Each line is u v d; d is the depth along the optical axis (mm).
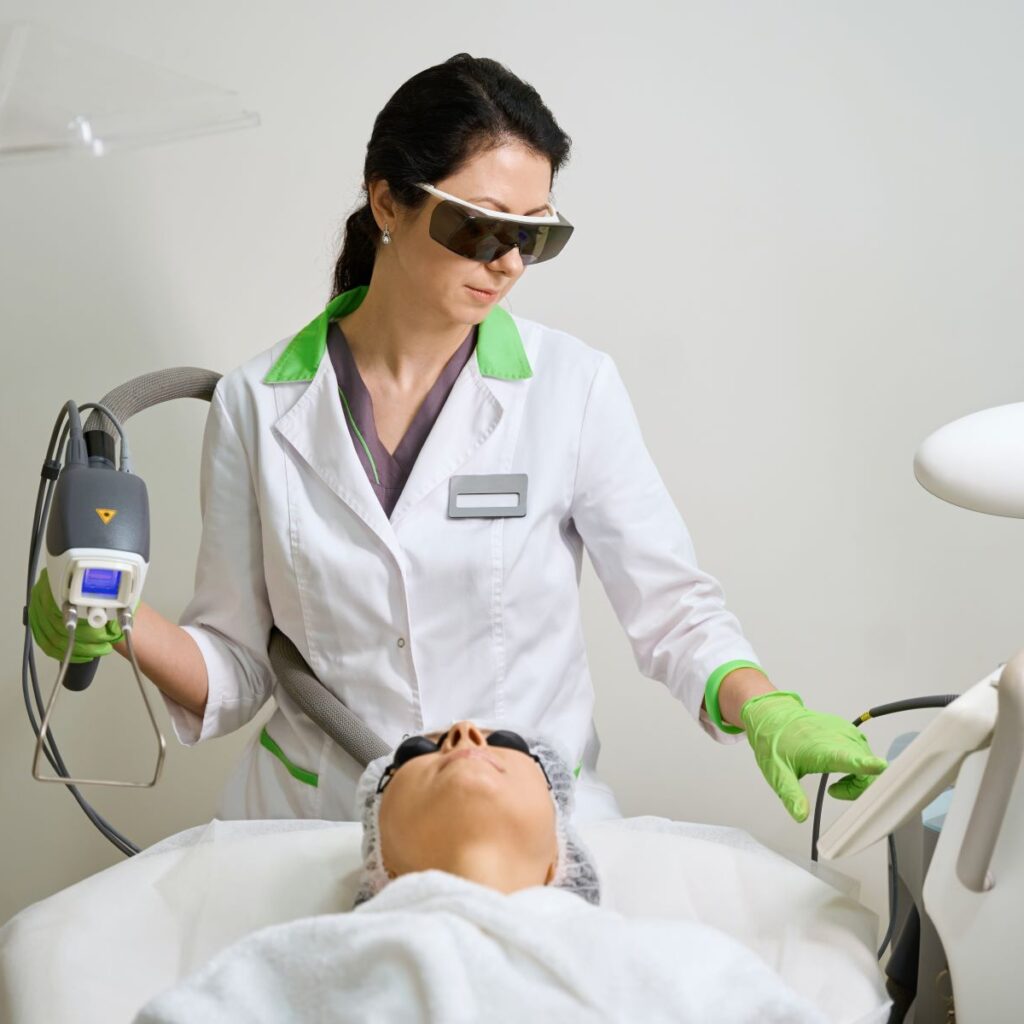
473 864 1149
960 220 2086
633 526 1607
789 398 2127
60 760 1644
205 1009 978
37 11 2043
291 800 1600
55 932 1209
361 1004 950
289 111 2066
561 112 2080
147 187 2076
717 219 2096
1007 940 972
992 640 2156
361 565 1549
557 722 1619
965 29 2053
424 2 2057
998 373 2111
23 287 2078
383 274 1567
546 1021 926
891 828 1105
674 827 1439
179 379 1647
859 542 2150
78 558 1309
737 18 2064
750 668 1500
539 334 1675
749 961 1008
